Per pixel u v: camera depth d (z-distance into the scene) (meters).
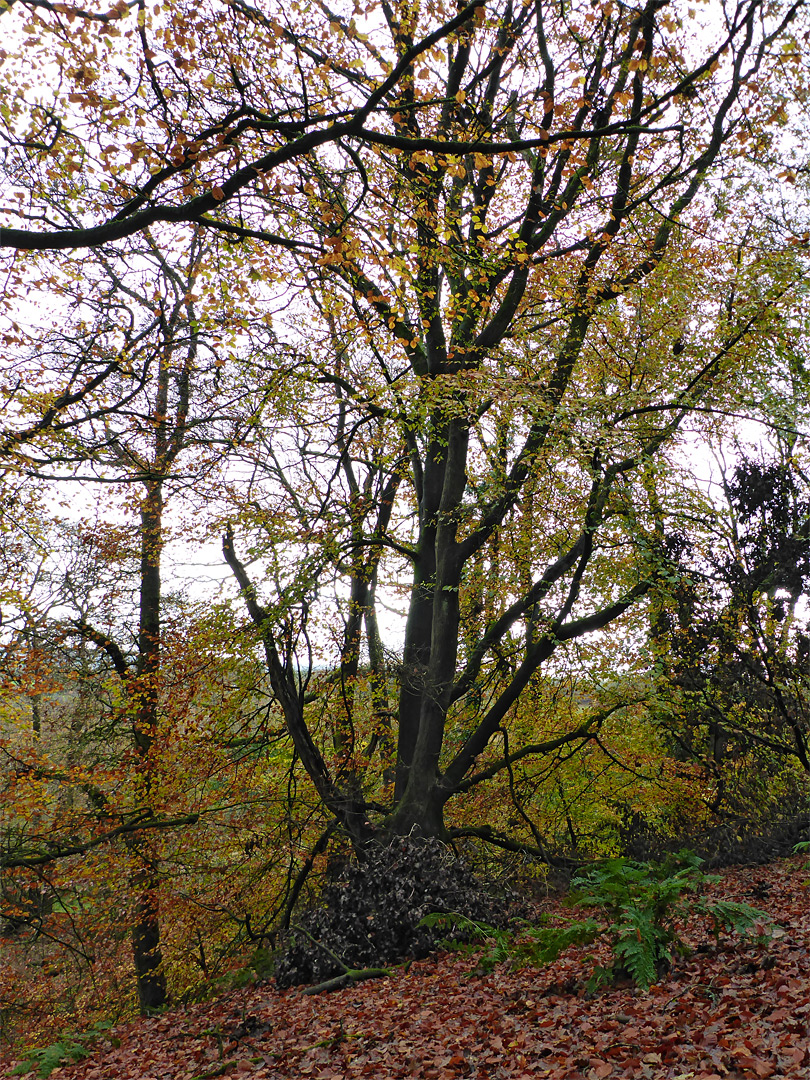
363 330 13.16
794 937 6.34
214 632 12.53
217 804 14.16
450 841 13.97
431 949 9.98
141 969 15.66
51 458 12.48
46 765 13.14
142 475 13.50
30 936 14.95
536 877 14.34
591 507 12.05
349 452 15.62
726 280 13.08
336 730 14.77
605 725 15.40
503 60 12.69
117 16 7.24
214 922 14.95
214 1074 6.14
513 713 16.11
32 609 14.62
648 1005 5.22
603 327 13.97
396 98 10.59
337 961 9.93
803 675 15.05
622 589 14.09
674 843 15.66
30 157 9.59
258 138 8.74
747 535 17.03
